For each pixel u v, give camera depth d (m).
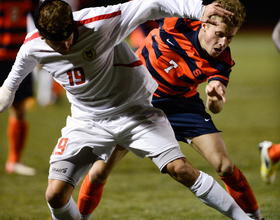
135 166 19.83
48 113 32.22
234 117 29.53
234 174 9.56
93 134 8.93
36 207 13.70
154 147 8.82
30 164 19.94
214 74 9.70
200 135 9.95
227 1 8.71
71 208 8.68
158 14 8.39
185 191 15.75
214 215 12.23
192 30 9.76
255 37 92.44
